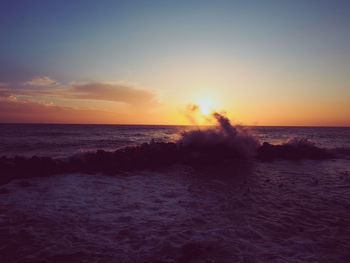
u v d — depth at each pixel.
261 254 3.38
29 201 5.71
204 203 5.76
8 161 9.12
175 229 4.24
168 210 5.25
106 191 6.79
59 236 3.94
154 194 6.54
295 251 3.48
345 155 15.41
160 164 11.31
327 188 7.29
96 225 4.41
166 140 29.41
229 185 7.61
